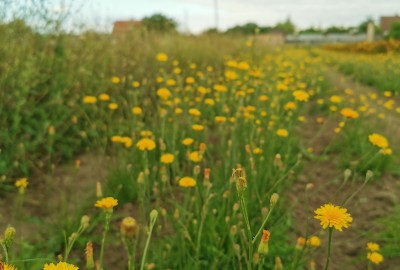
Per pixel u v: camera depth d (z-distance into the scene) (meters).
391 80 9.31
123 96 4.54
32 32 3.99
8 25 3.64
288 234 2.50
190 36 8.66
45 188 2.99
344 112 2.51
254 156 2.96
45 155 3.41
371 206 3.01
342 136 4.52
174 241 2.05
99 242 2.35
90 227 2.38
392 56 15.67
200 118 4.23
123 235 1.09
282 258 2.14
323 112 5.82
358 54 20.20
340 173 3.58
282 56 10.38
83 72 4.22
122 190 2.83
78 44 4.71
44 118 3.52
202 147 2.21
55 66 4.00
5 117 3.18
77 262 2.17
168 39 7.20
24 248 2.11
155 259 2.05
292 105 3.29
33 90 3.63
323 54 20.08
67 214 2.49
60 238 2.30
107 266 2.16
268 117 4.12
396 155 3.79
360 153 3.80
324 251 2.37
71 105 3.79
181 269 1.94
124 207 2.76
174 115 3.58
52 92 3.77
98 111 4.03
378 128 4.76
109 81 4.42
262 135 3.48
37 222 2.48
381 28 53.25
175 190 2.93
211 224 2.14
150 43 6.43
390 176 3.56
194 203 2.50
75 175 3.20
